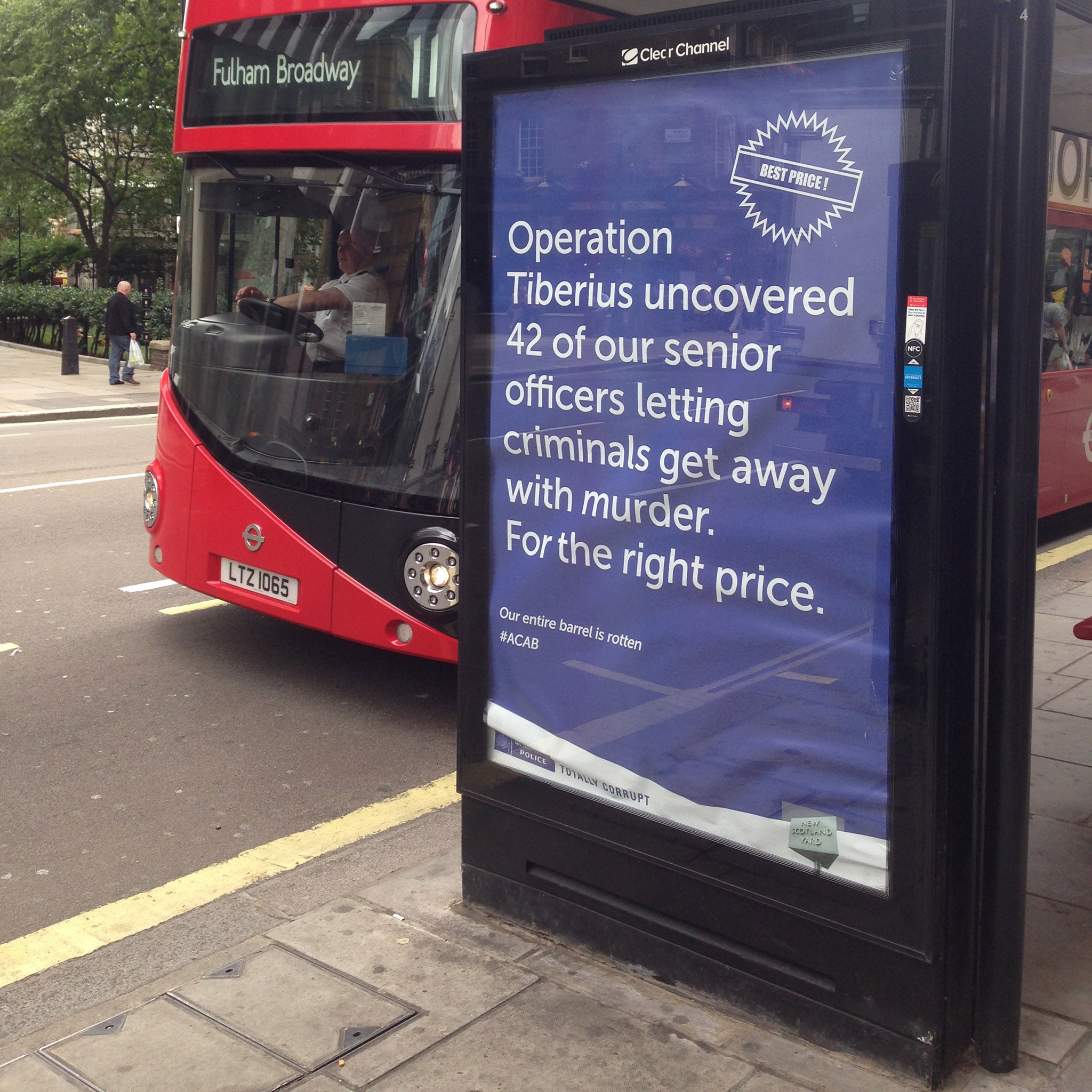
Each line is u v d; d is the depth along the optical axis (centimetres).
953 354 269
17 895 407
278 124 581
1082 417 970
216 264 624
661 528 322
